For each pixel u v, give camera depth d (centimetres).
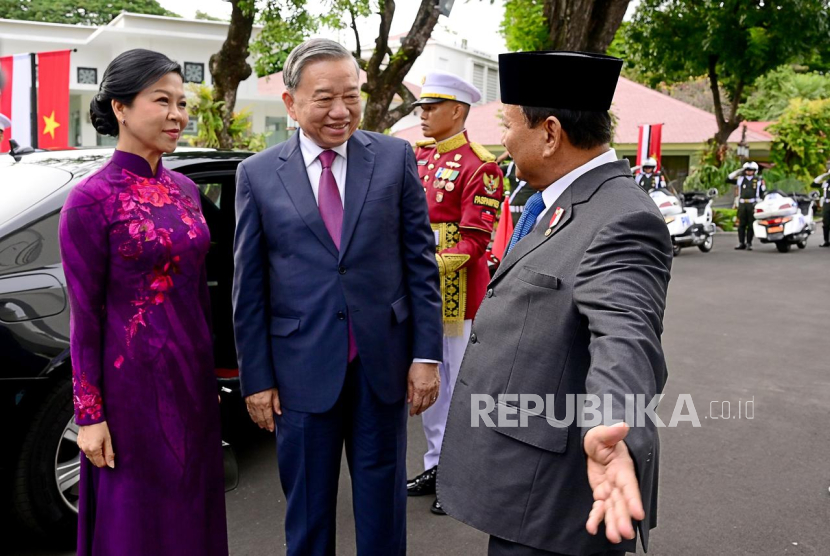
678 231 1387
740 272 1147
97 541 220
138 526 217
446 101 332
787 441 421
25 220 289
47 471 286
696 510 335
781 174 2489
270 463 380
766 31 2091
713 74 2311
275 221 231
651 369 140
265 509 334
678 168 2598
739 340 672
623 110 2606
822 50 2230
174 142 216
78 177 313
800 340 673
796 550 301
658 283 154
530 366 167
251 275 234
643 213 157
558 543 166
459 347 338
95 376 209
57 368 282
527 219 188
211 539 233
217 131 1165
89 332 207
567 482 165
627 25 2291
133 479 216
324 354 229
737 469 381
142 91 208
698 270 1173
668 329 720
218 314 352
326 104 220
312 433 233
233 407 366
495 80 3444
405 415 247
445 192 335
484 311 181
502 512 170
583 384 163
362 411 237
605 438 125
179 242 217
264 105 2645
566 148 173
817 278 1077
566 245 166
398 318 238
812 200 1582
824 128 2520
